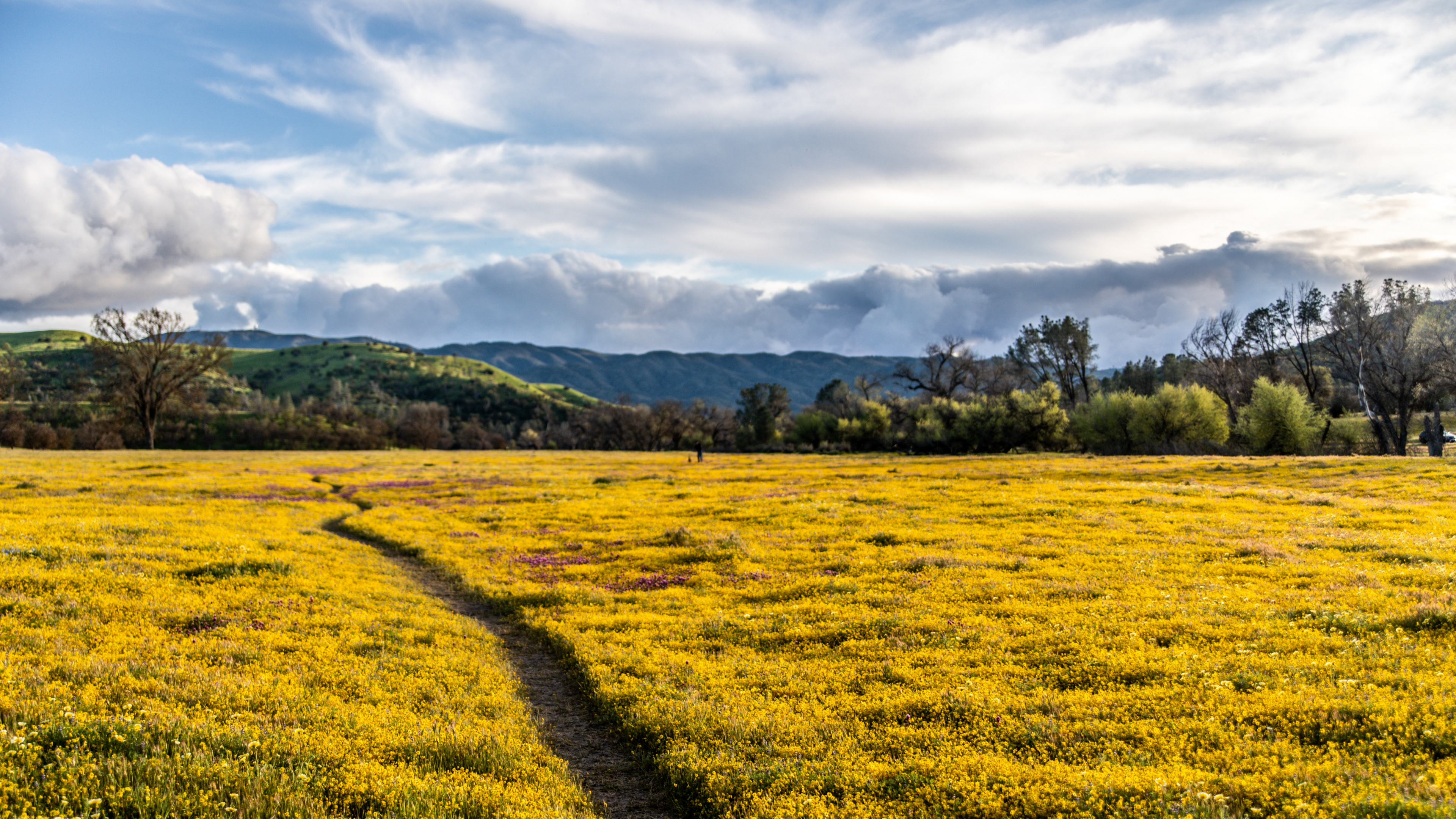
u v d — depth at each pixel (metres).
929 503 38.47
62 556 21.20
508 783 10.07
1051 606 17.94
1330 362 95.94
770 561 25.44
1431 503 34.22
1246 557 22.94
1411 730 9.81
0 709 10.42
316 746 10.52
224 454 96.62
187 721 10.72
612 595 21.53
